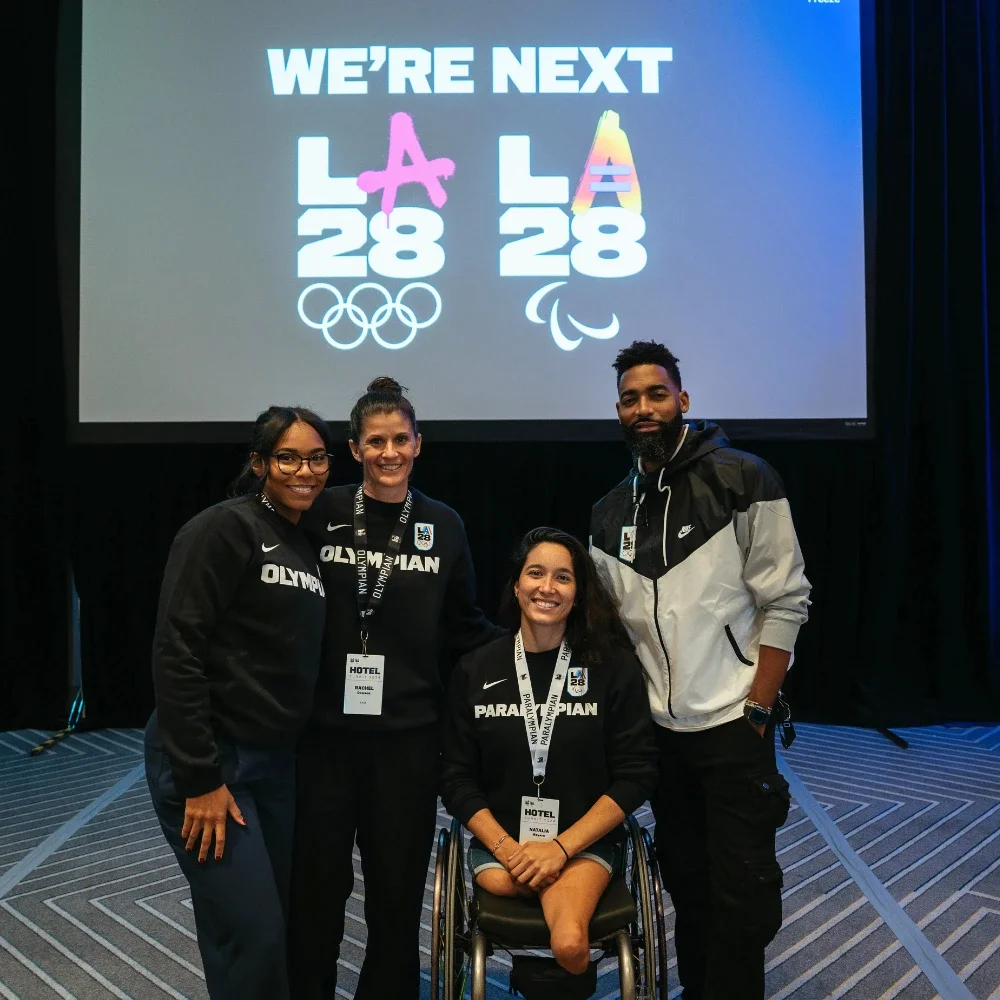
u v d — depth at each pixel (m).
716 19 4.21
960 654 4.79
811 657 4.77
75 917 2.54
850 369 4.23
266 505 1.72
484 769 1.91
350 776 1.82
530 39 4.21
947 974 2.17
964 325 4.77
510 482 4.79
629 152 4.21
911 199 4.56
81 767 4.09
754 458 1.90
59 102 4.25
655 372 1.92
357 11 4.23
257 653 1.64
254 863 1.57
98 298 4.25
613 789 1.81
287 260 4.23
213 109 4.23
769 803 1.77
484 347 4.24
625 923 1.62
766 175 4.21
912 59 4.57
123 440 4.26
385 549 1.88
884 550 4.64
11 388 4.73
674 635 1.84
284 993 1.56
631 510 2.00
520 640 1.98
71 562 4.77
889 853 2.95
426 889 2.75
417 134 4.23
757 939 1.72
